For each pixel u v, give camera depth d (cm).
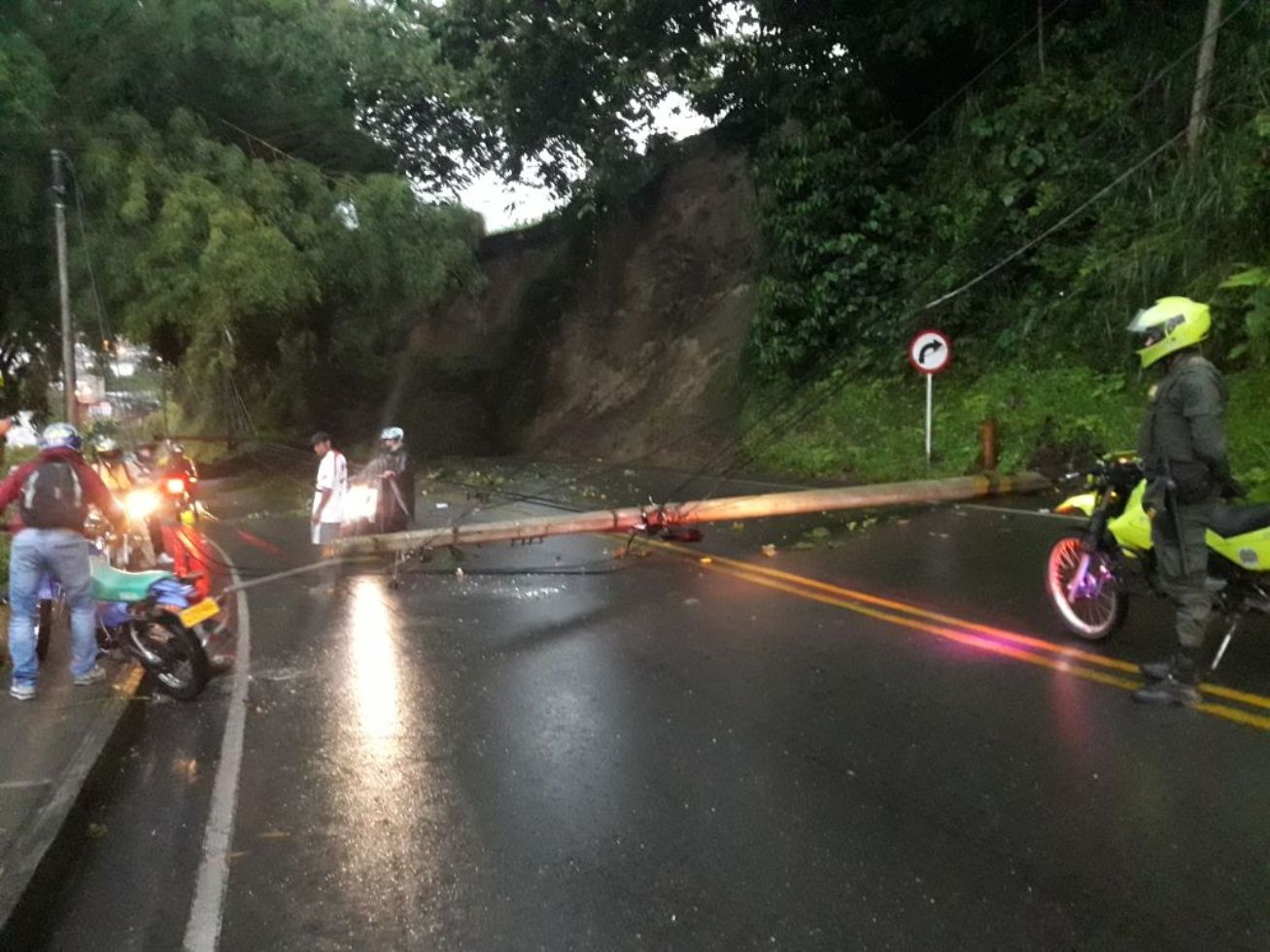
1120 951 389
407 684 756
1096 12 1909
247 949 413
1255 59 1510
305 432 3416
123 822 541
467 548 1344
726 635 846
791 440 2073
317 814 537
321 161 2691
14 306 2402
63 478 712
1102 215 1755
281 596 1104
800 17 2234
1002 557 1080
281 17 2492
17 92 1812
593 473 2317
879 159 2142
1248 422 1358
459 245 2664
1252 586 643
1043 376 1719
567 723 656
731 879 452
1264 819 482
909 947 396
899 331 2045
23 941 417
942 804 516
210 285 2183
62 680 752
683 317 2891
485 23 2741
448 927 423
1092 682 677
